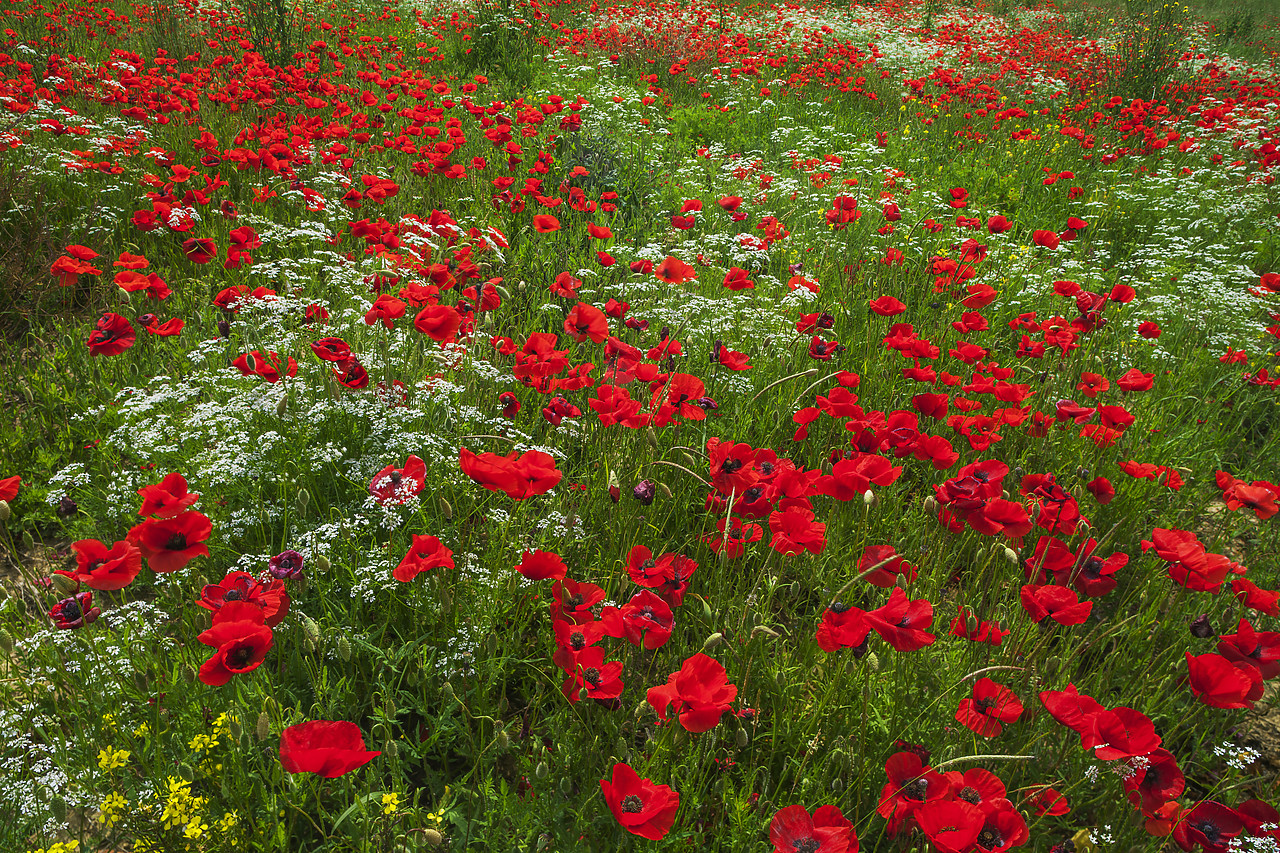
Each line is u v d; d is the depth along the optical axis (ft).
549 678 8.27
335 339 9.58
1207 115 35.35
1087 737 6.32
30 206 16.30
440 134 21.88
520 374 10.64
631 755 7.33
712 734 6.99
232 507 9.91
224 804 6.72
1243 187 28.76
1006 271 19.65
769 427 13.09
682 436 12.32
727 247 19.65
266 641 6.26
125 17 35.42
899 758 6.73
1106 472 12.36
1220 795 8.16
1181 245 22.50
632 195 23.49
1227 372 16.24
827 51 46.85
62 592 6.86
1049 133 35.24
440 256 15.11
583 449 12.10
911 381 14.85
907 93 40.81
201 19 35.63
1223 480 9.41
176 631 8.79
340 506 10.06
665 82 39.93
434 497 9.71
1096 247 24.91
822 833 5.85
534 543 9.46
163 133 22.34
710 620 8.00
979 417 11.34
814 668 8.87
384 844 6.71
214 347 11.94
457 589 8.63
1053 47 55.01
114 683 7.30
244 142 21.75
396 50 36.96
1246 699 7.05
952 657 8.87
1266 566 11.34
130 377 12.68
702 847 6.99
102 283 14.98
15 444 11.04
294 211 18.92
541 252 18.04
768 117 35.42
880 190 24.72
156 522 7.11
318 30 38.24
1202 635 8.62
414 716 8.37
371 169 21.53
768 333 15.08
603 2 57.16
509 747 7.41
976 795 6.32
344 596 8.84
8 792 6.36
